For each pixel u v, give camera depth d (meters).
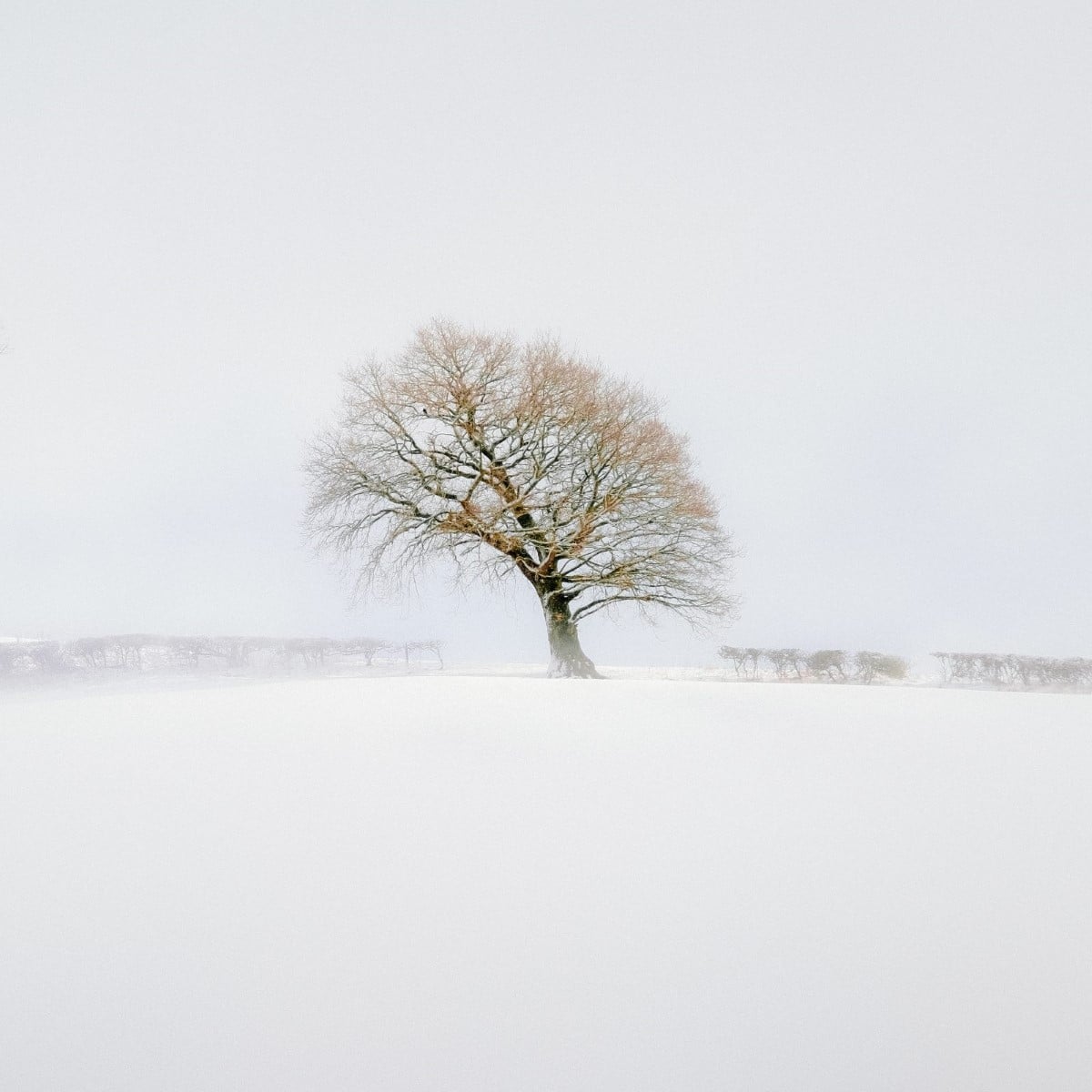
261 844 3.46
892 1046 1.90
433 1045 1.88
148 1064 1.79
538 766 5.20
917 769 5.35
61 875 3.06
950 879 3.10
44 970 2.25
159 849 3.39
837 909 2.77
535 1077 1.75
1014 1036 1.95
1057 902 2.87
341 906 2.75
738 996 2.13
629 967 2.29
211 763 5.27
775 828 3.81
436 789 4.53
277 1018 2.00
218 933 2.51
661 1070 1.78
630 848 3.45
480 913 2.70
